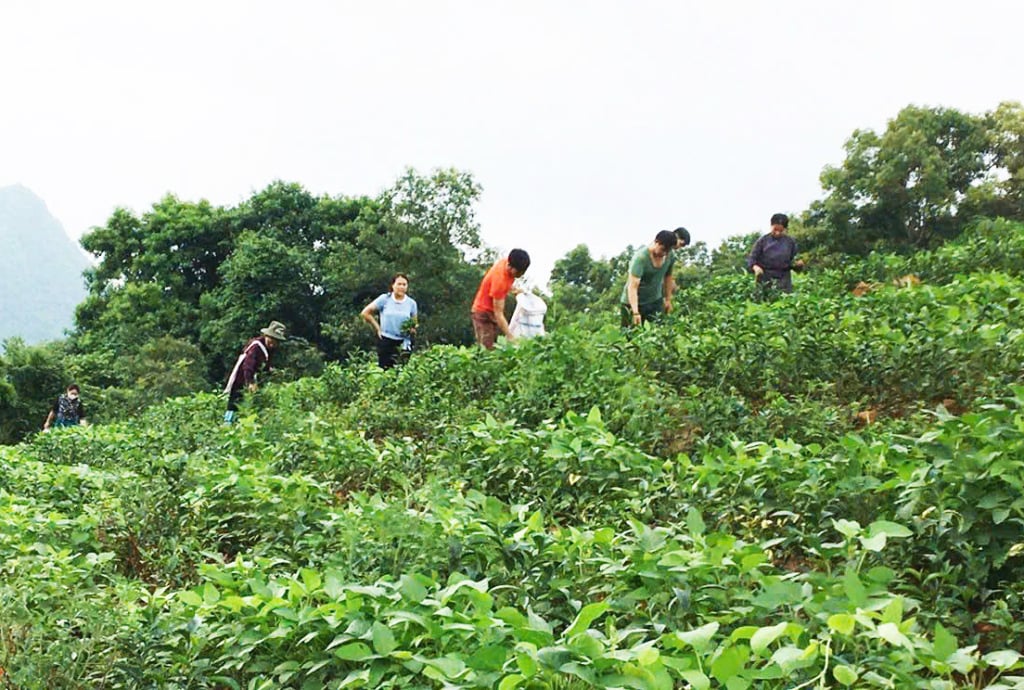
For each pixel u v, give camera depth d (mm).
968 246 15711
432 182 36344
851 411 7406
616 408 7703
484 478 6496
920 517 4344
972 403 7273
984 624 4004
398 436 9141
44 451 12914
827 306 10438
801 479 5109
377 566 4609
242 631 3996
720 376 8633
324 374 12430
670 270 11602
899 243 31125
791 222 33125
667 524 5191
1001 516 4023
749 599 3445
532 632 3230
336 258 36250
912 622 2883
